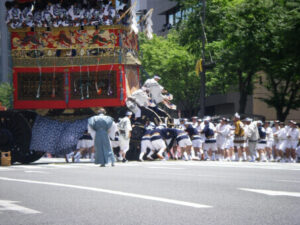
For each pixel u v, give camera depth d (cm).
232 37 3291
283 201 736
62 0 2027
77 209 676
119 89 2003
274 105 3588
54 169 1511
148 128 2086
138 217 608
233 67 3450
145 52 4631
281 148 2253
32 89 2039
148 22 2336
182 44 3934
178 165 1658
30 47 2036
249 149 2248
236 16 3216
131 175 1217
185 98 4862
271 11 3177
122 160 1953
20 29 2038
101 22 1997
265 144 2247
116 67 2003
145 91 2175
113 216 618
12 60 2042
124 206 698
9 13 2041
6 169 1540
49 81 2034
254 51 3189
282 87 3634
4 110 1988
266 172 1299
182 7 3934
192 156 2192
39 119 2025
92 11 2003
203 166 1595
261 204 707
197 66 2773
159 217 606
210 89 4769
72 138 2020
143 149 2073
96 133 1612
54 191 885
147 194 827
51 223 573
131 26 1998
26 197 809
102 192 859
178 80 4628
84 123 2031
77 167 1600
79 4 2017
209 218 596
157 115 2139
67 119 2038
